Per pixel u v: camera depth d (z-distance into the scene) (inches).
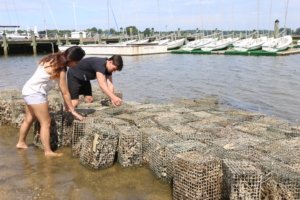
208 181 90.8
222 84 347.9
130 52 886.4
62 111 140.1
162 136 115.4
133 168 115.3
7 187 100.9
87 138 116.0
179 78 402.6
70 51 118.6
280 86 329.7
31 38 1029.8
